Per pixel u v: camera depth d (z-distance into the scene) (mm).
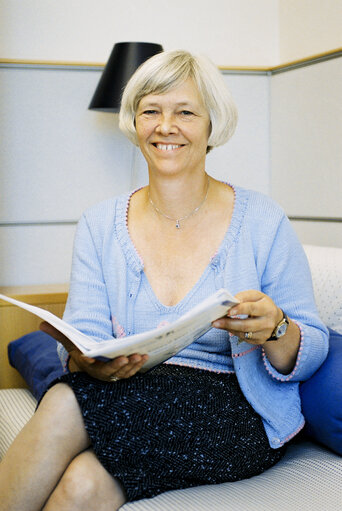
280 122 2809
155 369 1470
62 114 2721
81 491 1191
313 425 1478
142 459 1265
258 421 1444
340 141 2412
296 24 2855
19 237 2725
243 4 2963
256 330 1294
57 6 2770
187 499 1250
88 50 2816
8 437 1709
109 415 1252
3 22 2723
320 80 2514
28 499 1223
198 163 1526
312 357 1446
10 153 2688
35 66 2674
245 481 1360
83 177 2766
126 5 2840
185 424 1314
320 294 1788
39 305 2465
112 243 1611
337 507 1202
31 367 2035
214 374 1510
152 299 1528
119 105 2451
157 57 1512
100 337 1522
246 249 1533
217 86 1512
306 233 2662
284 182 2807
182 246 1558
